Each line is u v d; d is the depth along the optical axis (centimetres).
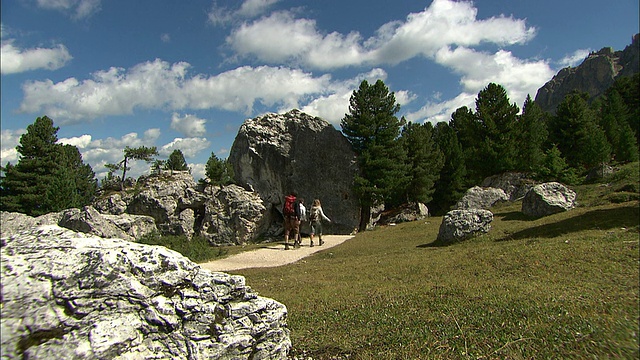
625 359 398
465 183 4653
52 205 4094
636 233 1291
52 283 356
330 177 3900
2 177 4594
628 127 4222
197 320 413
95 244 422
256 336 458
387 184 3769
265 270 1509
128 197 4247
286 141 4012
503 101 4594
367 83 4078
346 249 2042
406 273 1132
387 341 542
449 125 6950
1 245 397
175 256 440
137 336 371
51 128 4834
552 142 4788
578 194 2739
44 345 322
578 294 719
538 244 1313
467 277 1001
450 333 545
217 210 3894
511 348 461
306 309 773
